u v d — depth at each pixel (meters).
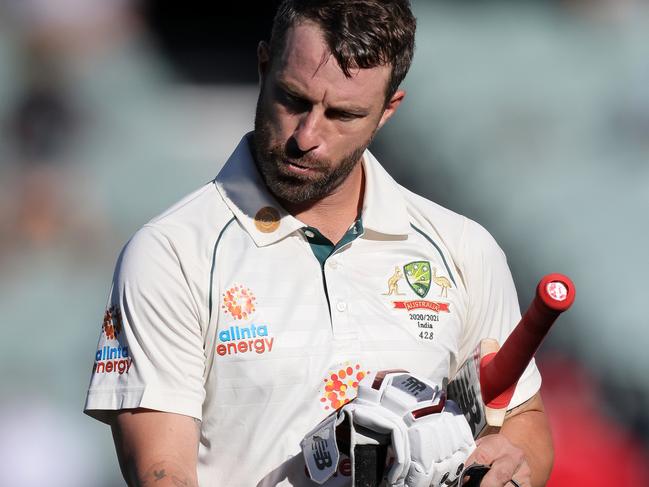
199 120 23.80
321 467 8.09
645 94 21.95
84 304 21.56
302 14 8.25
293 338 8.48
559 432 18.05
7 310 21.12
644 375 19.47
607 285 20.58
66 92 23.16
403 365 8.70
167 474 8.03
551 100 21.97
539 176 21.56
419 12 22.67
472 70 22.06
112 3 23.81
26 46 23.17
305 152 8.30
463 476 8.22
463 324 9.23
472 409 8.80
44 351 20.70
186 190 23.20
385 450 8.06
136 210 22.84
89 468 19.59
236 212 8.72
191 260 8.47
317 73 8.12
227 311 8.44
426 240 9.12
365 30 8.17
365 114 8.37
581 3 22.77
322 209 8.89
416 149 21.66
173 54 24.11
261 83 8.80
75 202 22.52
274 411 8.42
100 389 8.54
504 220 21.33
